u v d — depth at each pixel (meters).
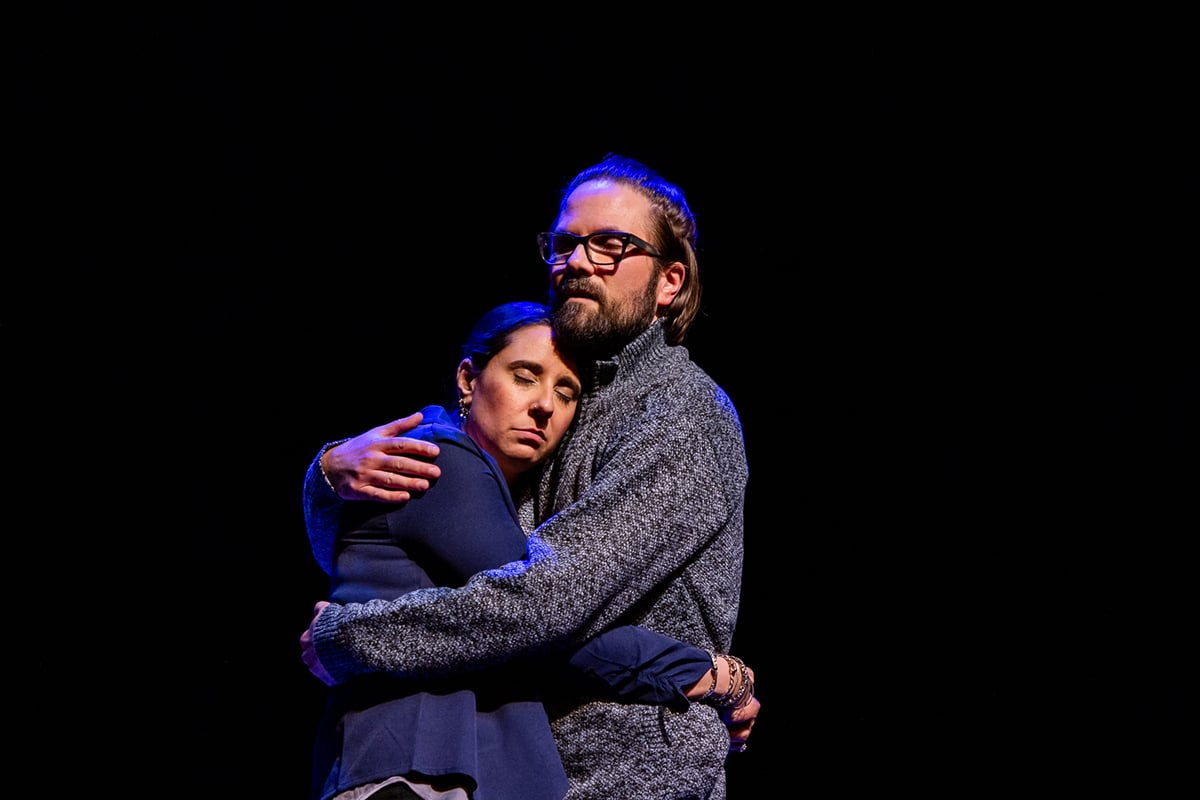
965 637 4.88
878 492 5.03
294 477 5.21
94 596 5.11
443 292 5.15
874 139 4.92
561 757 2.41
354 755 2.23
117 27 4.87
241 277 5.17
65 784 4.98
